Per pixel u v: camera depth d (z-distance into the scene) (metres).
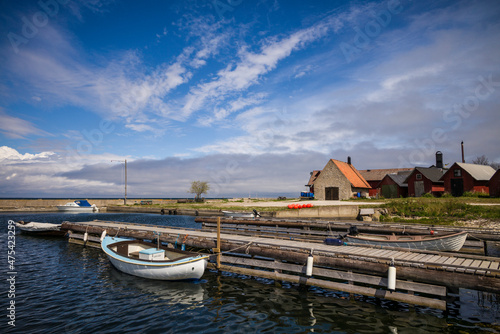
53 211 65.12
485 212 25.27
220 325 9.30
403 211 28.91
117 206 64.75
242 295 12.03
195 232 20.55
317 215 33.66
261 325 9.30
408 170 58.97
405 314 10.11
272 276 13.42
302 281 12.55
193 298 11.69
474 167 41.34
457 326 9.22
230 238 17.39
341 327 9.17
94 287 13.02
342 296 11.87
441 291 9.80
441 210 27.38
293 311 10.39
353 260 11.59
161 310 10.51
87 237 23.20
